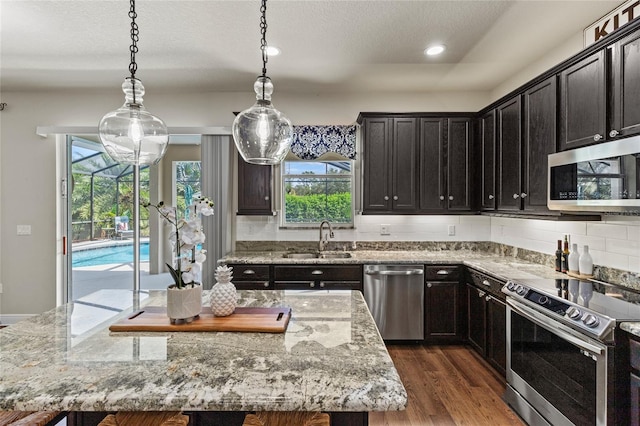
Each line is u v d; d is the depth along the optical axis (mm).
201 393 1007
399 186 3600
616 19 2246
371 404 981
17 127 3928
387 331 3342
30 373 1127
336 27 2477
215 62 3090
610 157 1837
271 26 2461
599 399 1605
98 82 3592
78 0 2150
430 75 3395
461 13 2303
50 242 3961
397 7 2230
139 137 1892
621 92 1841
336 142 3881
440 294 3344
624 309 1726
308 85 3680
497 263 3121
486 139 3408
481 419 2234
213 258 3811
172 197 4430
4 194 3941
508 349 2404
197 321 1562
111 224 4109
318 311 1783
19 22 2410
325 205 4023
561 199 2215
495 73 3350
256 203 3740
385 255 3627
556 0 2160
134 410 1017
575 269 2584
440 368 2920
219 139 3854
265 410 978
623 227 2252
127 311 1792
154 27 2479
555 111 2363
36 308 3955
